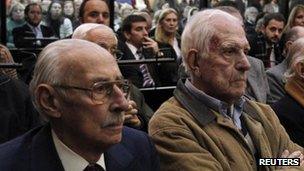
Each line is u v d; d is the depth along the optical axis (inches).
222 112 81.0
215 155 76.9
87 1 158.4
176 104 82.0
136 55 175.3
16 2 189.0
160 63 152.6
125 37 178.9
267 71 152.4
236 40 77.9
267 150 83.2
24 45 182.7
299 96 104.3
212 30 78.1
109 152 64.7
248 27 219.1
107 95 58.2
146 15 209.0
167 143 77.2
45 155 60.5
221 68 78.0
